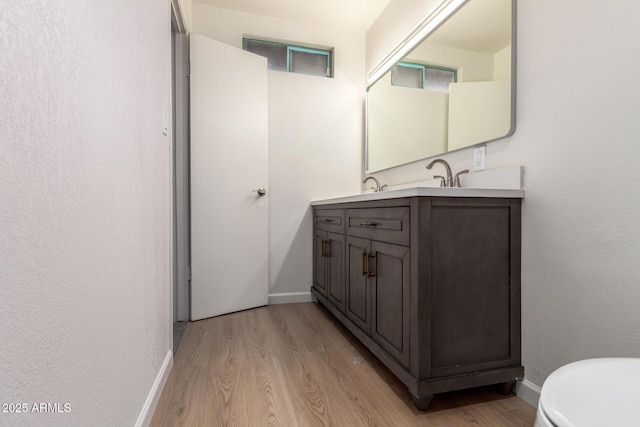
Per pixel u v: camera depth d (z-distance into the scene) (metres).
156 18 1.34
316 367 1.59
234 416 1.20
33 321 0.53
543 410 0.55
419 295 1.23
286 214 2.74
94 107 0.76
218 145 2.37
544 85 1.27
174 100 2.28
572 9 1.16
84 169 0.71
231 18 2.58
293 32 2.73
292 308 2.59
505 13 1.45
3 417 0.47
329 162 2.83
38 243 0.55
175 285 2.29
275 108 2.70
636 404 0.57
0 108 0.46
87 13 0.73
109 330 0.83
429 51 2.02
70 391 0.65
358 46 2.89
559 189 1.21
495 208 1.34
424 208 1.24
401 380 1.33
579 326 1.14
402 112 2.32
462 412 1.24
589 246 1.11
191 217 2.27
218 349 1.79
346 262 1.97
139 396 1.07
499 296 1.34
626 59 1.00
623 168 1.02
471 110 1.67
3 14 0.47
